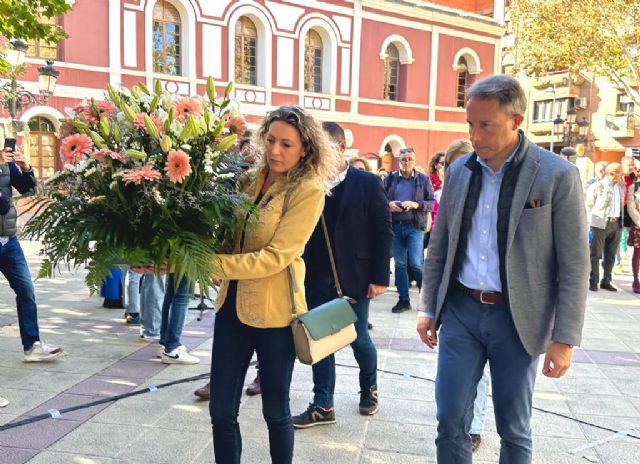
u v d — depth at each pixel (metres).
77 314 6.55
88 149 2.31
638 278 8.72
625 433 3.72
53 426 3.65
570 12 19.08
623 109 30.83
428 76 24.12
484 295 2.48
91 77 17.02
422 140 24.28
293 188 2.55
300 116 2.52
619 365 5.15
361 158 6.35
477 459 3.36
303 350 2.52
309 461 3.27
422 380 4.61
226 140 2.44
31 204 2.50
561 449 3.49
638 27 18.20
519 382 2.44
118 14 17.28
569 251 2.33
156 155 2.34
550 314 2.43
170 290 4.88
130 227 2.37
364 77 22.45
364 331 3.78
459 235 2.56
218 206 2.37
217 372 2.59
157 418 3.81
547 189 2.33
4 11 5.28
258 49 20.20
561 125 31.83
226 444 2.59
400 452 3.40
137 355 5.09
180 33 18.67
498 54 26.00
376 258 3.73
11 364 4.77
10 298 7.30
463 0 28.31
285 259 2.46
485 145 2.35
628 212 8.66
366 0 21.95
